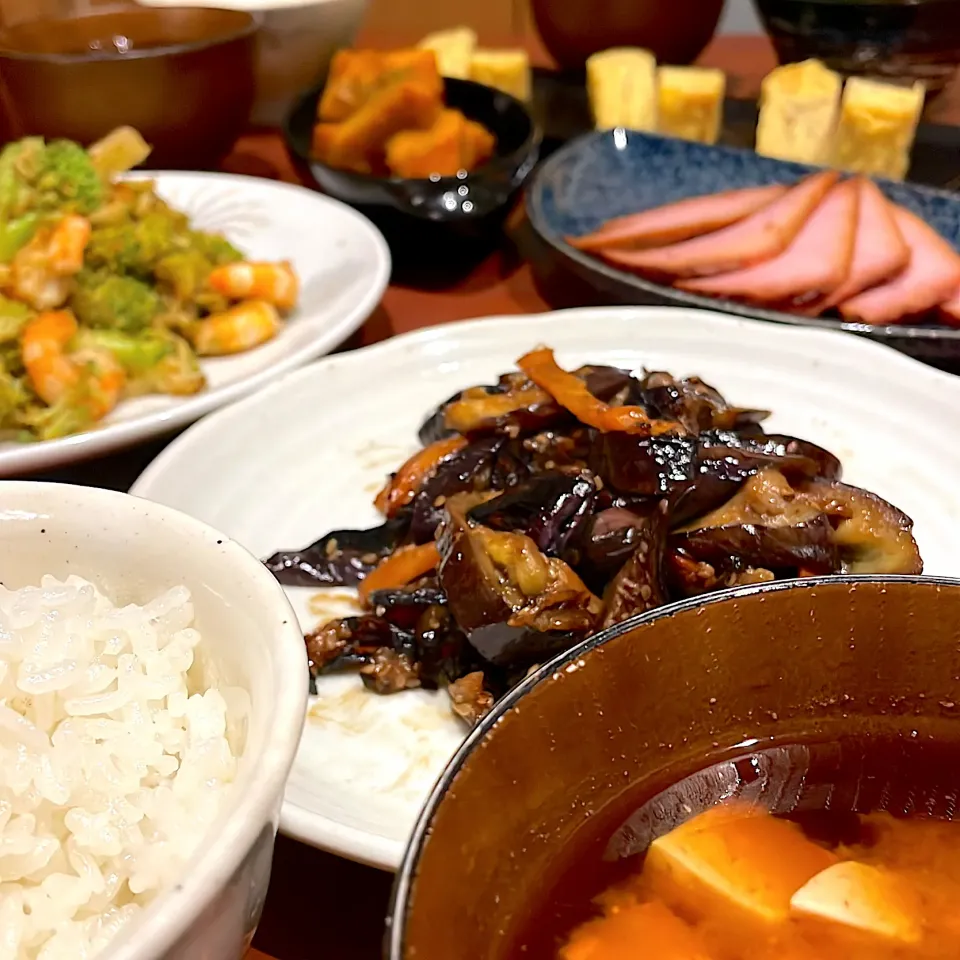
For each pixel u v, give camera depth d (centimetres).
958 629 20
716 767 21
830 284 44
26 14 64
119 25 56
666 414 34
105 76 51
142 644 22
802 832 20
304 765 28
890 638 20
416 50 53
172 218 46
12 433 40
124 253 44
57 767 20
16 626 21
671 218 50
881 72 61
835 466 34
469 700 29
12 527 23
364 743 29
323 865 27
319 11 60
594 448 33
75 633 21
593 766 20
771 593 20
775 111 56
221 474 36
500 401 35
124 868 19
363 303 43
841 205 49
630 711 20
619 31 64
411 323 47
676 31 64
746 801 20
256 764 18
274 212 50
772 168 53
